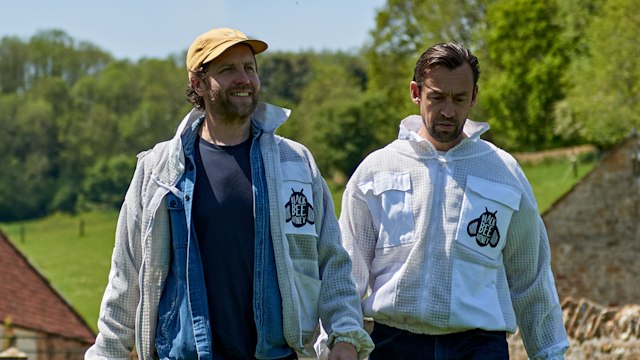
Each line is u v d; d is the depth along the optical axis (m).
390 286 6.66
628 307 11.27
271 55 127.94
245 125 6.23
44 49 154.62
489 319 6.59
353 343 6.17
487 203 6.69
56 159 131.75
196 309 6.06
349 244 6.80
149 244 6.16
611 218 41.94
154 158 6.25
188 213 6.10
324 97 110.38
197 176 6.15
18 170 128.62
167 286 6.19
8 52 152.75
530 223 6.79
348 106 103.44
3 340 32.78
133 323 6.34
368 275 6.80
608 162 41.81
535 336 6.92
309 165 6.32
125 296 6.30
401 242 6.69
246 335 6.10
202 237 6.09
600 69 75.00
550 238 42.50
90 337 37.41
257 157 6.18
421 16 93.62
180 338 6.09
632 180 41.47
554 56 82.88
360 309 6.34
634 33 73.94
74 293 80.81
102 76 144.88
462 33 90.12
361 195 6.82
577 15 81.69
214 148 6.19
